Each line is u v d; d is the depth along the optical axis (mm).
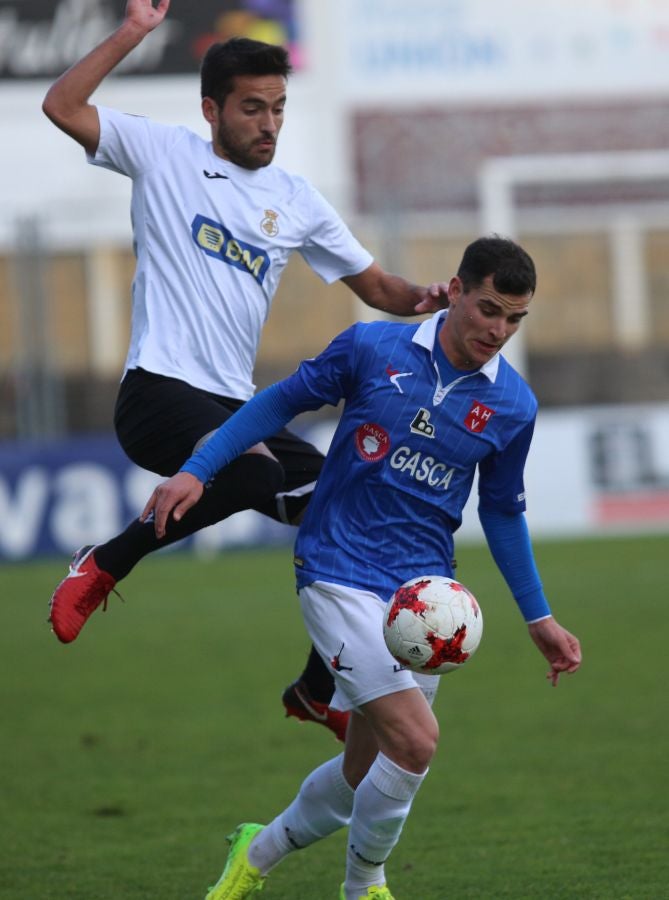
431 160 82688
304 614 16141
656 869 18469
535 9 83938
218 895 16969
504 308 14805
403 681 15445
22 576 51469
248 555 57406
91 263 63719
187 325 17594
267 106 17578
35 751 27094
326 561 15820
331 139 82250
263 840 16953
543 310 65312
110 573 16672
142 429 17562
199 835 21094
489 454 16031
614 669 33500
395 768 15383
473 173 82812
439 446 15680
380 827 15648
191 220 17672
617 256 65750
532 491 58719
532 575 16672
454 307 15375
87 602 16625
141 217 17875
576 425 58781
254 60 17375
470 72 83562
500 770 24703
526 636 38844
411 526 15891
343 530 15883
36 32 79250
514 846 19922
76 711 30781
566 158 83125
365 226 58750
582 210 76562
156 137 17906
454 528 16422
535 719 28781
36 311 56000
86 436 61750
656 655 34875
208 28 80500
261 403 15969
